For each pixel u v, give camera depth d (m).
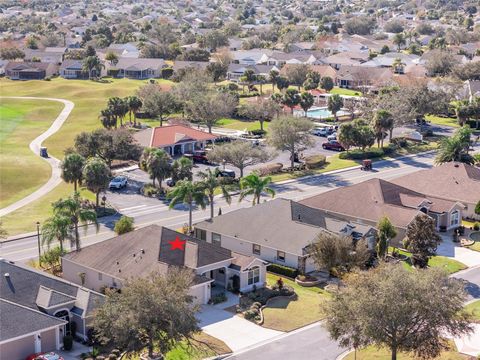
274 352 59.44
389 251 86.81
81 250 75.00
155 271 61.56
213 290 72.81
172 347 56.75
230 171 119.50
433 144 153.00
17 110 188.75
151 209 103.19
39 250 80.00
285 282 76.94
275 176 123.81
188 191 89.31
